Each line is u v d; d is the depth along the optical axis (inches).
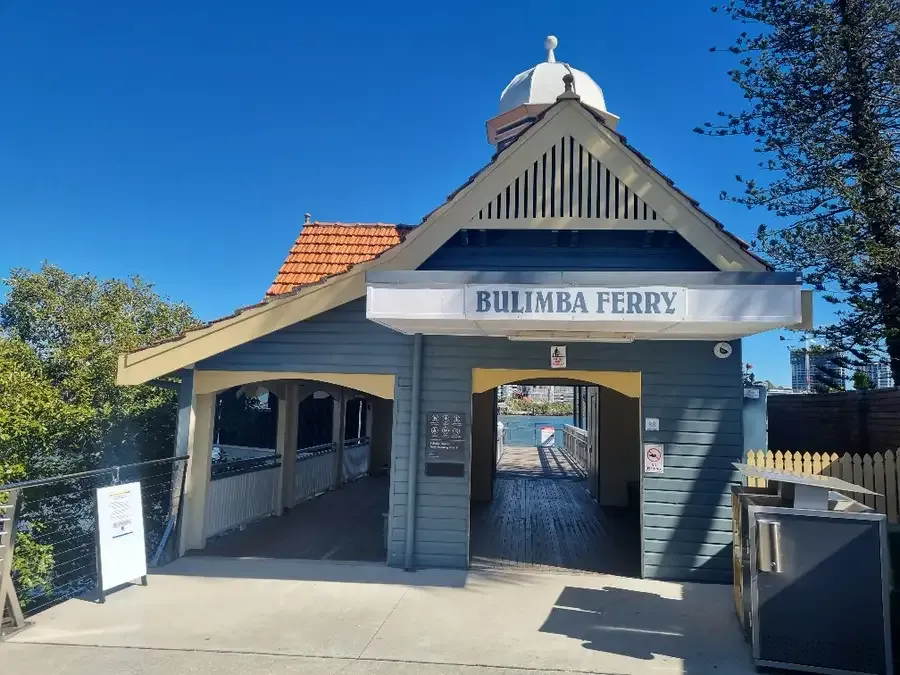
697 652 224.2
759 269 300.5
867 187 515.8
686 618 258.8
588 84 482.6
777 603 203.5
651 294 241.6
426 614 262.1
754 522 207.5
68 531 354.3
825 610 199.6
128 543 290.8
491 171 318.7
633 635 240.1
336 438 626.5
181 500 349.1
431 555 329.7
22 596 315.6
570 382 478.0
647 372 323.0
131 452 428.1
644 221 311.4
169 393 482.9
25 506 327.0
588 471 631.2
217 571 320.8
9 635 235.1
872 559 198.2
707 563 312.2
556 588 299.6
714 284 239.5
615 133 312.2
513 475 754.8
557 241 331.6
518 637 237.8
